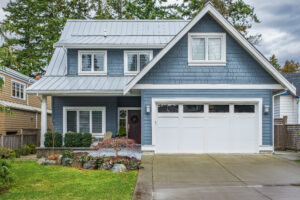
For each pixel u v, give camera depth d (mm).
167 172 9594
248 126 13367
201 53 13352
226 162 11219
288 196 6977
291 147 15094
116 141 11125
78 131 16281
